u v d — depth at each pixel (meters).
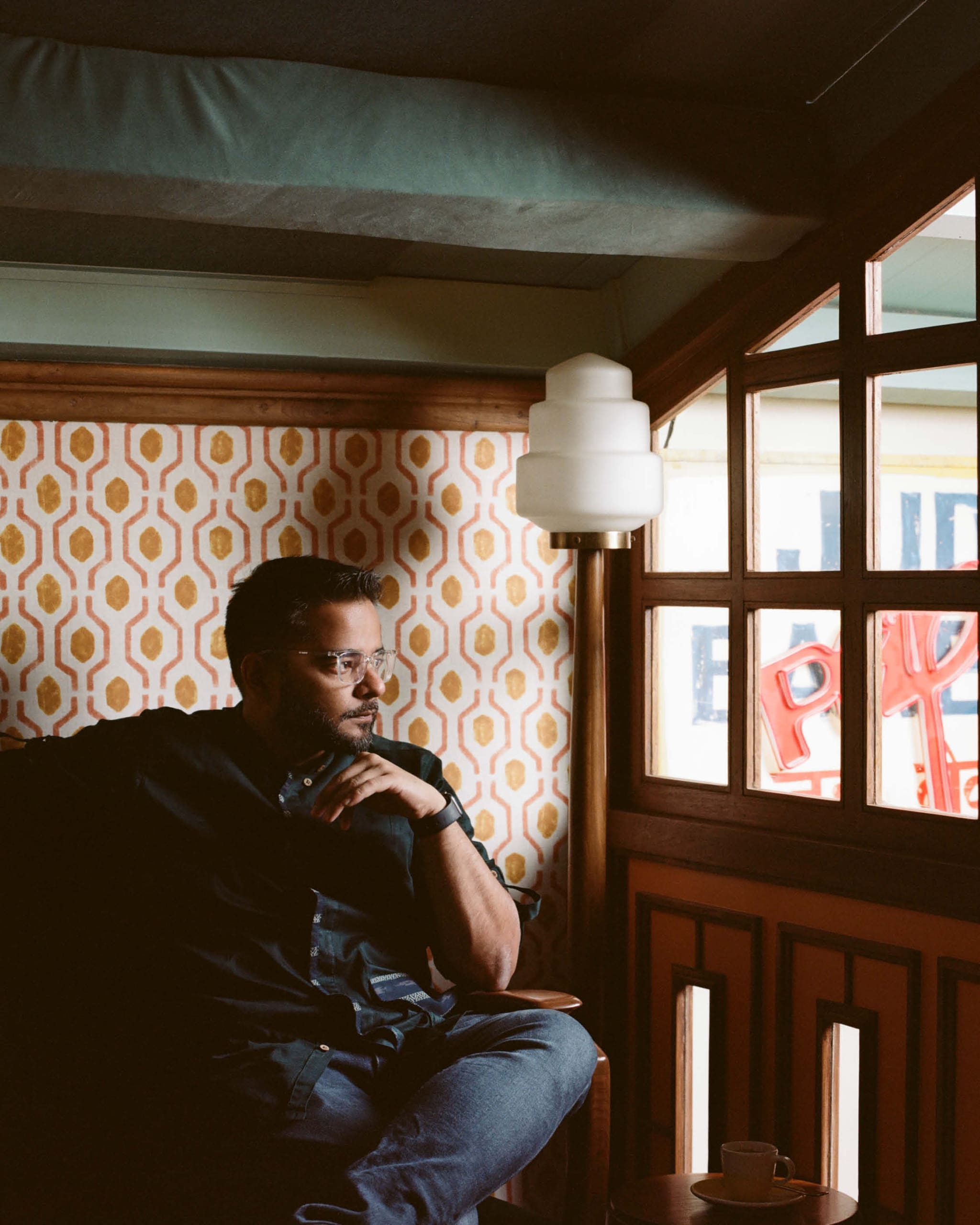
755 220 2.58
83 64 2.12
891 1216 2.63
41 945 2.20
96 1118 2.05
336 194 2.26
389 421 3.19
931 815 2.59
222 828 2.21
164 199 2.26
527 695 3.33
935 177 2.47
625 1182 3.24
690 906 3.06
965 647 2.54
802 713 2.89
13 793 2.24
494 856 3.29
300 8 2.07
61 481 2.97
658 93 2.48
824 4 2.29
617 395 2.80
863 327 2.68
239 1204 1.91
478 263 3.09
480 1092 1.92
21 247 2.77
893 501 2.69
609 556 3.36
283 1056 2.03
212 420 3.06
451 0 2.07
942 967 2.52
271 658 2.23
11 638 2.94
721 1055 2.99
